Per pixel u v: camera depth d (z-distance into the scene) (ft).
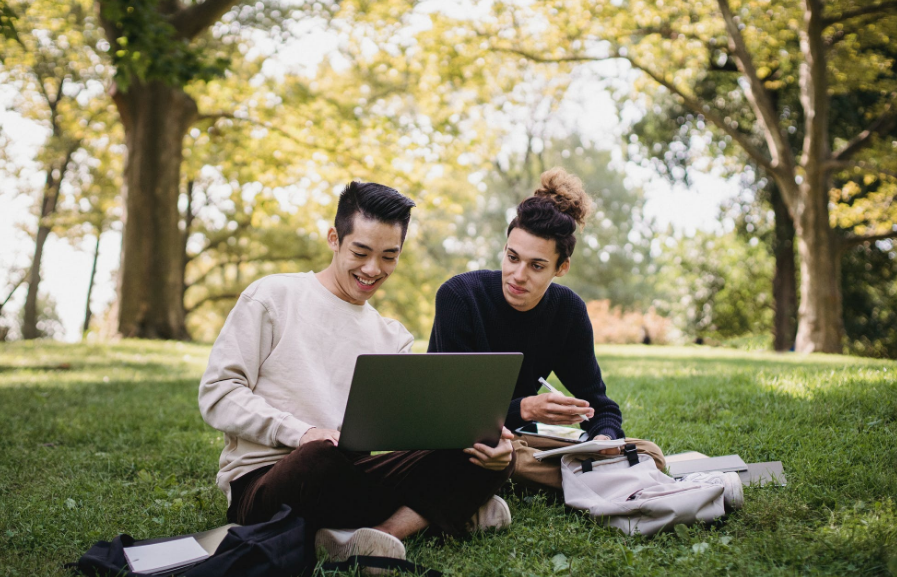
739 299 72.28
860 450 11.68
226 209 83.76
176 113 45.47
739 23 48.83
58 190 83.10
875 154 50.39
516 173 104.42
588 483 9.32
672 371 25.25
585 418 9.29
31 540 8.63
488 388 7.70
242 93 49.14
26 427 16.05
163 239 44.88
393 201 8.45
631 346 48.70
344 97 53.21
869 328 60.29
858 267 59.88
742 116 57.47
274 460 8.12
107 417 17.15
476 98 51.67
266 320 8.41
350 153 50.49
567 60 49.67
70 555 8.23
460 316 10.24
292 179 54.08
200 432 15.89
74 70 62.28
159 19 28.68
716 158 59.82
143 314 44.39
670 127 58.95
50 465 12.80
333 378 8.57
